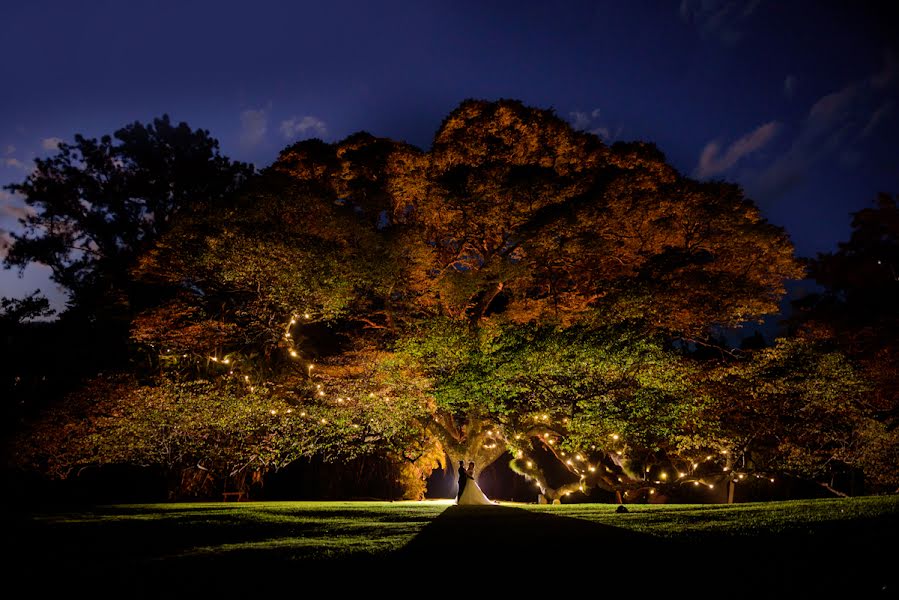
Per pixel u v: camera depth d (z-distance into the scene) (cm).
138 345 2412
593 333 1917
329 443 2300
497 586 663
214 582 727
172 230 2123
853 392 2081
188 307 2322
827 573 648
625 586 641
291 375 2392
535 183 1988
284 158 2345
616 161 2244
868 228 2406
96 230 3170
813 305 2534
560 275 2295
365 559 837
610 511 1428
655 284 2003
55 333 2338
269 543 1034
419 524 1229
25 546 1039
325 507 1731
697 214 2147
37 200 3111
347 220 2039
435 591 653
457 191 2017
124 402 2148
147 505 1889
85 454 2175
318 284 2002
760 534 885
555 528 1074
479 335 2028
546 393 1984
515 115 2172
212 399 2172
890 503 1165
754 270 2292
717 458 2492
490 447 2388
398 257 2092
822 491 2706
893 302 2320
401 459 2625
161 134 3259
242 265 2041
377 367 2138
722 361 2284
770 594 591
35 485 2388
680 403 1958
